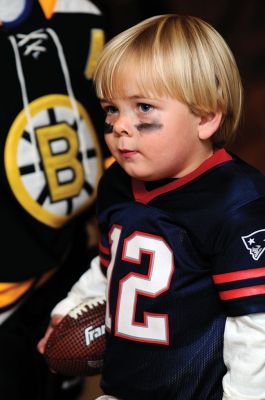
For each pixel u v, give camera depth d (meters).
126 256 1.47
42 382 1.88
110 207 1.55
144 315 1.45
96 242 2.37
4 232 1.65
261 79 4.55
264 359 1.33
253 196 1.37
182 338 1.44
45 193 1.69
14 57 1.64
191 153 1.43
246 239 1.34
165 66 1.36
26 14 1.68
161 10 4.50
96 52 1.79
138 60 1.37
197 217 1.39
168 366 1.45
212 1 4.85
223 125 1.48
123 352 1.50
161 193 1.44
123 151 1.42
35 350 1.84
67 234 1.79
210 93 1.38
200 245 1.38
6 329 1.74
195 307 1.42
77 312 1.69
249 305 1.33
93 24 1.79
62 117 1.71
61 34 1.73
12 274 1.66
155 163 1.41
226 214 1.36
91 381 2.57
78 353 1.67
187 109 1.38
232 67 1.44
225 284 1.35
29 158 1.66
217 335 1.43
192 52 1.38
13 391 1.78
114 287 1.50
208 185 1.41
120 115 1.41
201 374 1.44
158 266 1.43
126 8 4.39
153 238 1.43
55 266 1.75
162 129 1.38
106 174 1.60
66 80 1.72
